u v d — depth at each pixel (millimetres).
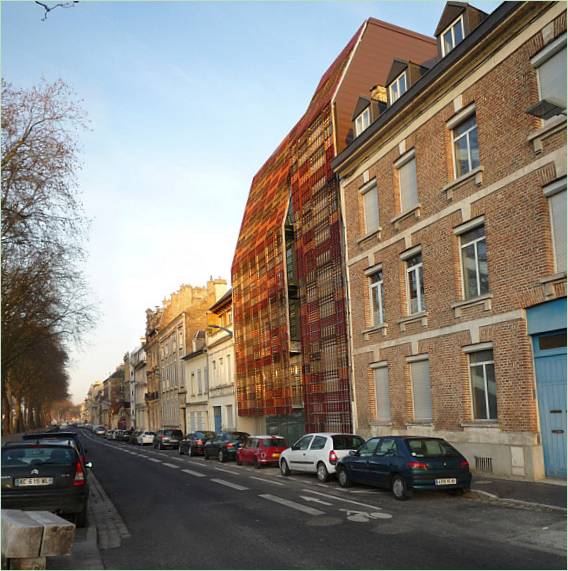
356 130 22859
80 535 10008
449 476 12180
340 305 23250
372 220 21422
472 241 16109
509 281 14383
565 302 12883
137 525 10758
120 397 122250
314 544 8383
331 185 24188
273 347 31062
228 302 41250
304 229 26969
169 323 63719
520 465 13812
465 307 15953
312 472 18719
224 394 41625
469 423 15625
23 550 6461
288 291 29531
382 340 20188
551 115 10914
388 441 13391
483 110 15438
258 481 17578
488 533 8609
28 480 10414
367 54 26078
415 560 7230
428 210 17719
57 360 48375
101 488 17594
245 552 8070
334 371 23641
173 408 61125
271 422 31609
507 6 14094
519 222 14109
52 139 20984
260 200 35656
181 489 16172
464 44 15672
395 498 12617
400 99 18562
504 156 14648
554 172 13133
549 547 7641
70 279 27344
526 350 13859
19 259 24359
